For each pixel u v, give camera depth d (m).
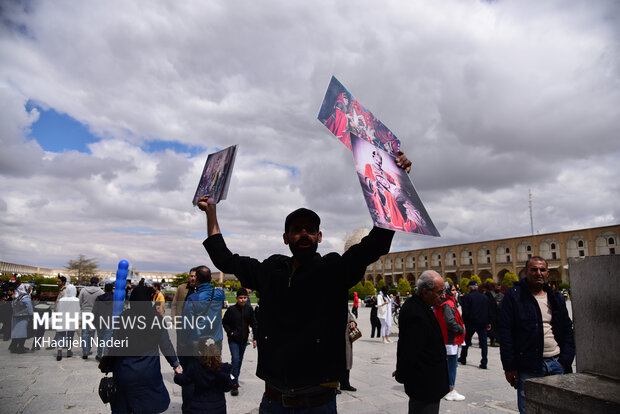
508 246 57.47
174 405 5.02
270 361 1.89
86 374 6.56
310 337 1.84
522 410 3.32
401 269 75.00
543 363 3.33
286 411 1.85
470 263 62.62
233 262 2.18
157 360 3.40
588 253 48.72
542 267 3.43
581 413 1.65
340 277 1.93
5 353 8.59
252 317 5.75
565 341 3.37
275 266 2.05
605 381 1.82
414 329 3.09
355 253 1.94
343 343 1.90
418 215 2.15
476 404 5.23
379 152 2.29
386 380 6.70
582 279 2.03
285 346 1.86
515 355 3.40
